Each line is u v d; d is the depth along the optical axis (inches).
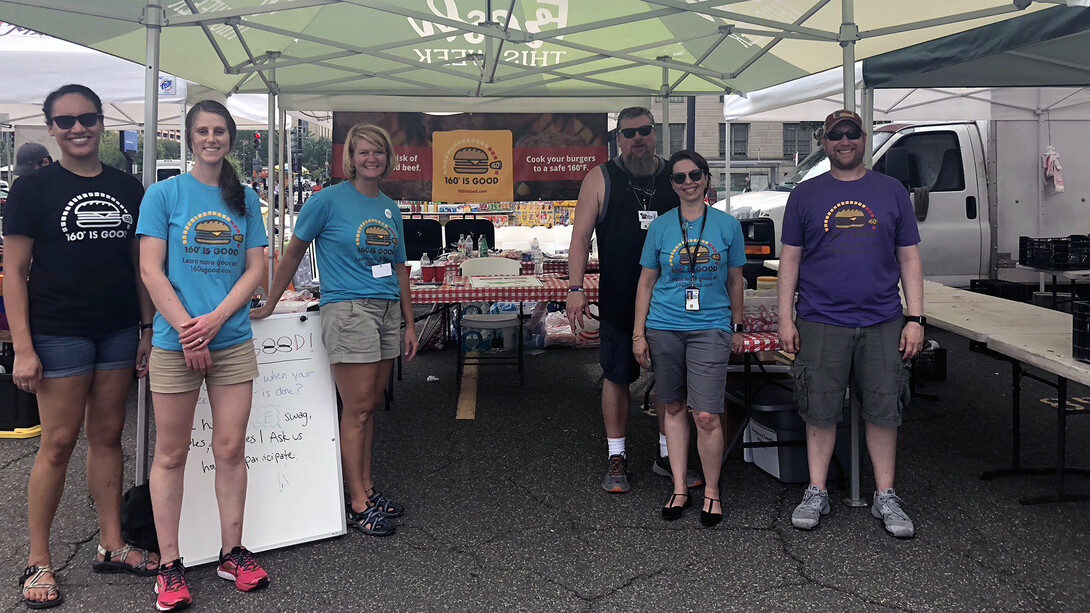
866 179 128.5
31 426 188.5
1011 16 162.2
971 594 109.0
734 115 264.2
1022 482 152.1
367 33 200.4
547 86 260.1
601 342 149.1
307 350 131.5
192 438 122.4
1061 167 323.9
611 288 145.2
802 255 134.6
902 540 126.8
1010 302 176.9
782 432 151.3
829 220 128.0
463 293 201.8
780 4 168.4
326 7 179.8
